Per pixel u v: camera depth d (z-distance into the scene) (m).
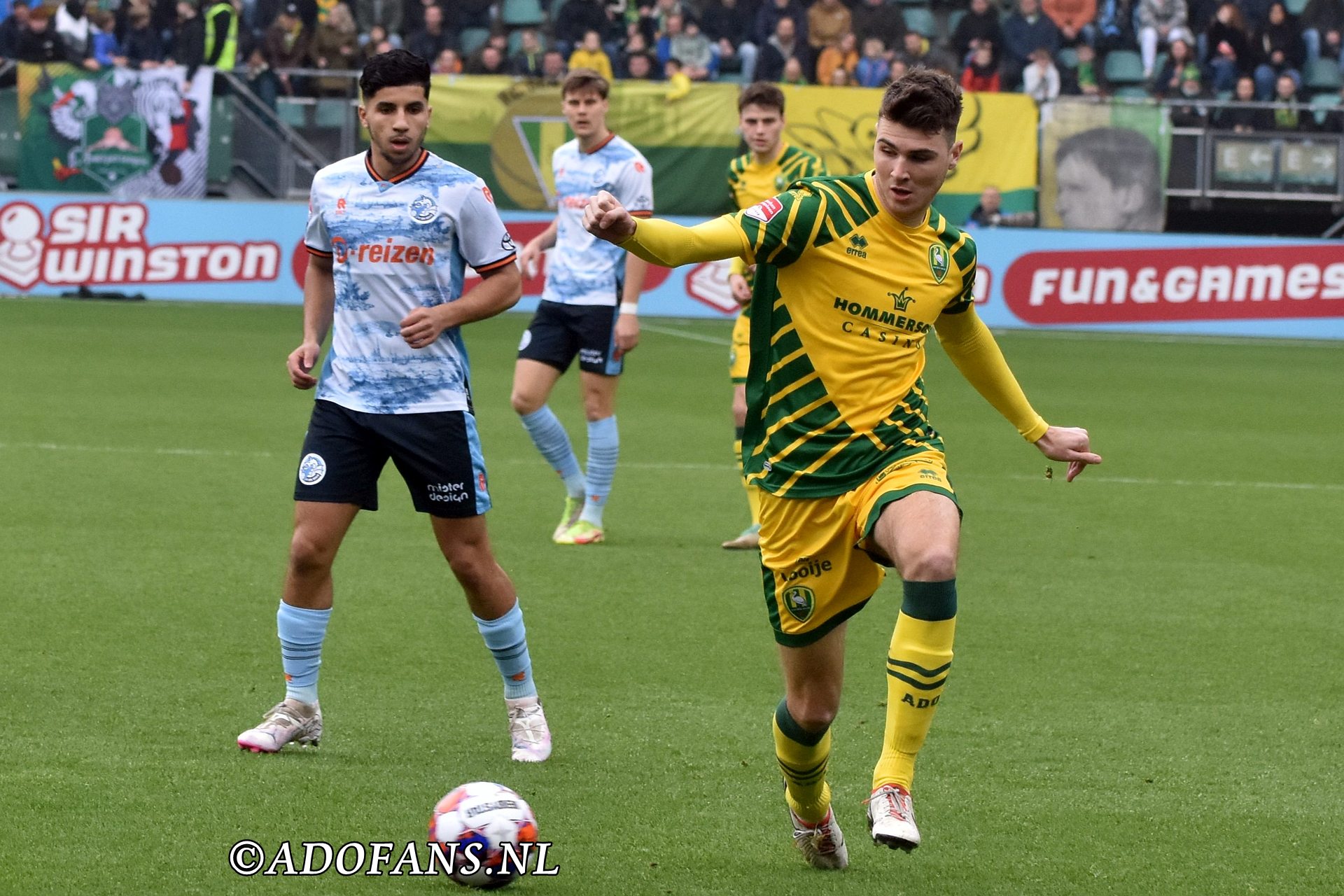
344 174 12.41
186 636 15.86
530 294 56.78
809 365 10.21
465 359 12.75
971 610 18.22
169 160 55.75
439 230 12.24
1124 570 20.58
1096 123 57.72
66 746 12.26
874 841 9.98
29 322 45.97
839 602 10.19
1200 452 31.55
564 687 14.63
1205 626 17.72
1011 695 14.82
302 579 12.38
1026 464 29.48
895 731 9.52
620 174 21.64
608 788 11.84
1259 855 10.82
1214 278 57.22
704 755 12.70
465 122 56.59
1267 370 47.09
